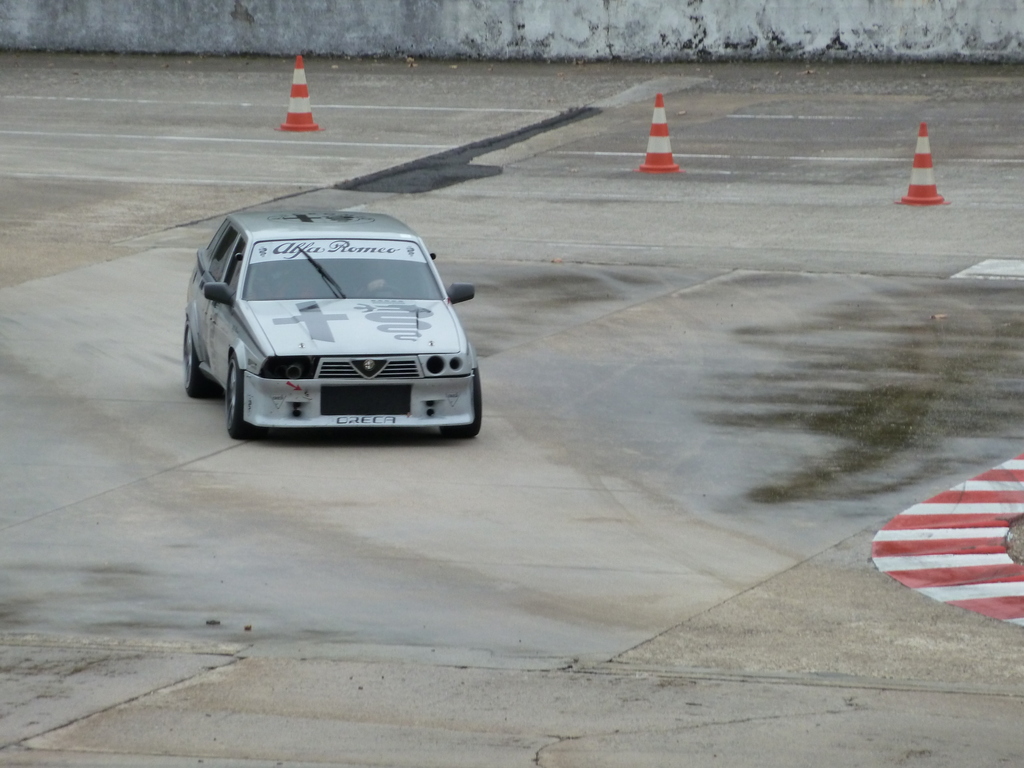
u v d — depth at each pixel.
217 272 51.84
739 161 94.00
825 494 42.03
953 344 57.53
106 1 137.50
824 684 29.33
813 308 62.97
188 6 136.38
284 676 29.25
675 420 48.88
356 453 45.53
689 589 34.94
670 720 27.16
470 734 26.28
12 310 62.72
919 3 120.38
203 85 123.81
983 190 84.75
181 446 45.75
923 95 111.50
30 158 96.25
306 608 33.31
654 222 79.38
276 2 134.62
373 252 50.47
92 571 35.53
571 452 45.75
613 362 55.59
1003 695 28.91
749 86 117.62
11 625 32.12
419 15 131.88
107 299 64.81
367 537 38.09
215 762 24.78
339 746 25.61
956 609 33.91
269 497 41.09
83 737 25.91
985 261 70.44
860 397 51.16
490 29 130.50
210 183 89.12
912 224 77.81
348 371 45.34
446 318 47.94
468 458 45.09
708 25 125.75
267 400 45.38
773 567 36.53
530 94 117.19
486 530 38.81
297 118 105.44
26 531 38.22
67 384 52.44
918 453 45.53
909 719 27.39
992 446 46.12
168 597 33.91
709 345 57.78
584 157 96.19
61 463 43.84
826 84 116.81
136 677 29.09
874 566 36.66
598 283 67.44
